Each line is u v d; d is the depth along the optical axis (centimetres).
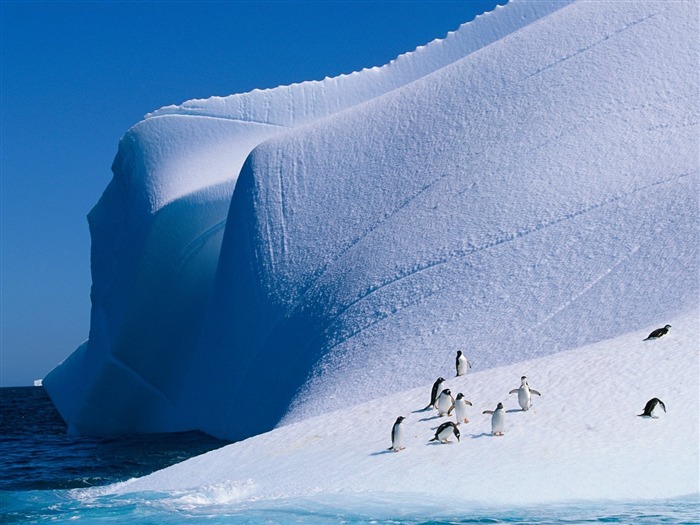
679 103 4872
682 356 2709
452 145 5238
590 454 2203
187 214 6481
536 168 4816
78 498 2572
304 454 2630
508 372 2928
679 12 5506
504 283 4175
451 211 4816
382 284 4566
